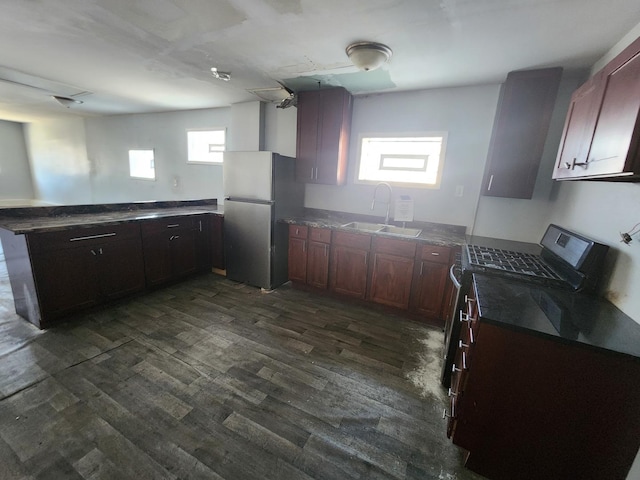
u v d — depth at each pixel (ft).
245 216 10.83
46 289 7.43
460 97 9.11
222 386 5.93
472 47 6.36
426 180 10.02
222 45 6.89
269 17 5.53
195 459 4.40
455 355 5.99
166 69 8.79
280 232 11.00
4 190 21.66
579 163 4.74
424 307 8.83
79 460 4.28
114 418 5.02
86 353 6.72
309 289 11.04
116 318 8.36
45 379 5.83
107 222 8.48
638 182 4.47
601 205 5.57
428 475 4.37
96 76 9.64
